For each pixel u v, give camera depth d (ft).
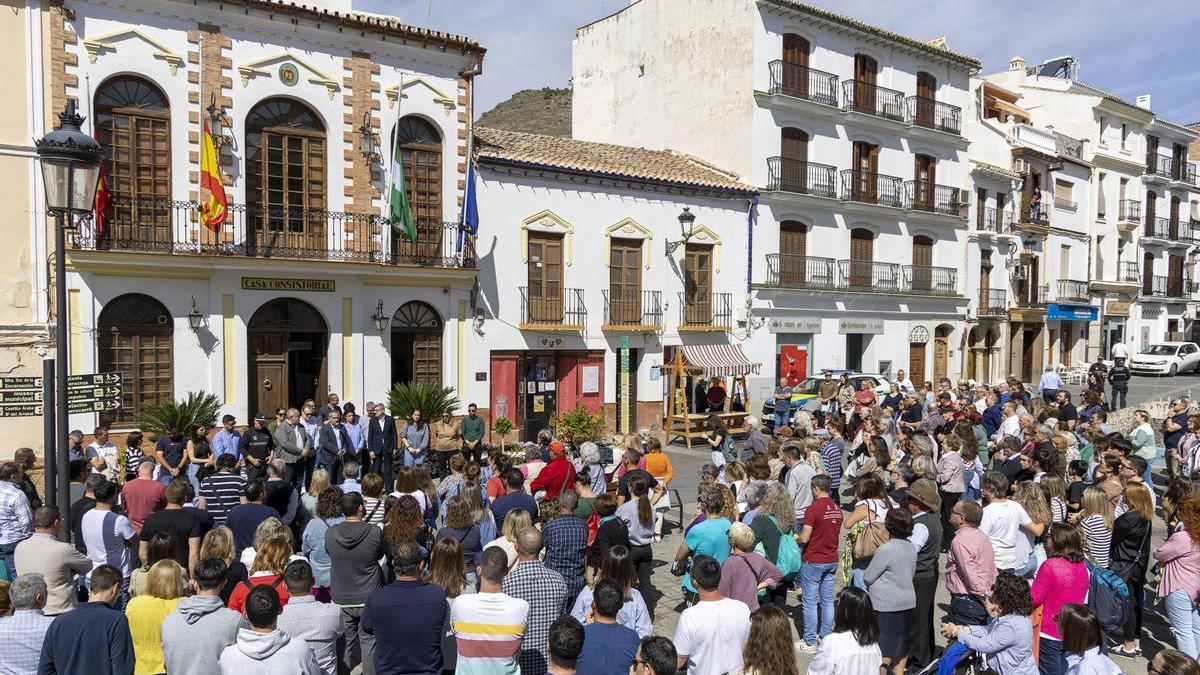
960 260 102.78
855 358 93.86
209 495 29.09
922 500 23.25
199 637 16.58
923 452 32.76
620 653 16.40
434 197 59.77
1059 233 118.83
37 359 46.39
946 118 97.50
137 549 25.50
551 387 67.82
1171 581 22.88
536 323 65.10
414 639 17.66
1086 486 30.25
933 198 97.50
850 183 88.63
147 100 48.91
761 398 81.30
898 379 69.05
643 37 93.71
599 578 19.54
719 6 83.82
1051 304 115.85
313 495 29.27
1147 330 140.77
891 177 92.79
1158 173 137.49
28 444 46.32
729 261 78.48
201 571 16.93
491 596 17.30
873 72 91.45
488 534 25.89
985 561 21.63
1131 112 129.90
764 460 27.84
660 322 72.69
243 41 51.29
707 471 30.66
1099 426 40.83
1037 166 113.80
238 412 51.85
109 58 47.26
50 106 45.93
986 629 18.57
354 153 55.72
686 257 75.05
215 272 50.70
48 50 45.65
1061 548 20.70
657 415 73.00
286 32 52.65
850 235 90.48
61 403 22.91
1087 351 126.41
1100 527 24.82
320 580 23.73
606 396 69.87
